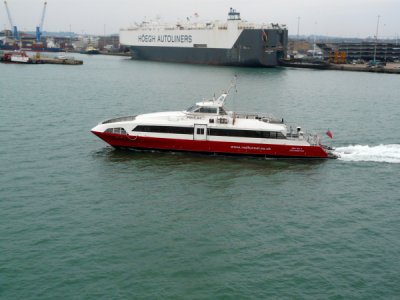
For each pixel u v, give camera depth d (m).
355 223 34.00
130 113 78.06
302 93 117.19
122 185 40.69
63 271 26.34
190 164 47.41
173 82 138.00
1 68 176.12
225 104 93.25
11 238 29.86
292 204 37.53
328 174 45.50
